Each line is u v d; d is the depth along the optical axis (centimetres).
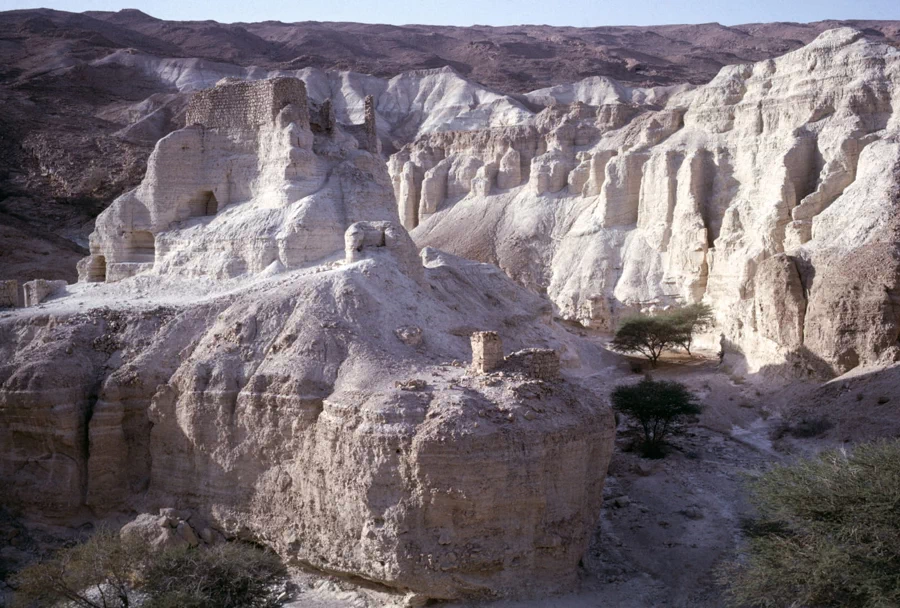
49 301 3497
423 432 2116
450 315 3164
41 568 2177
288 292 2850
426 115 16300
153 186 3784
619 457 3447
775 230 5553
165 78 16462
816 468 2225
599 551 2530
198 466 2608
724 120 7162
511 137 9625
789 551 2008
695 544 2559
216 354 2678
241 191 3706
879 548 1948
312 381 2469
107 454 2692
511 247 8400
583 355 5297
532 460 2139
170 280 3519
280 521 2430
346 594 2248
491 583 2144
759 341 4706
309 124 3781
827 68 6250
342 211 3528
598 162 8369
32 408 2673
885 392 3556
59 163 10488
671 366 5431
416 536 2131
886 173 4919
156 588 2134
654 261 7200
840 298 4075
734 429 3906
